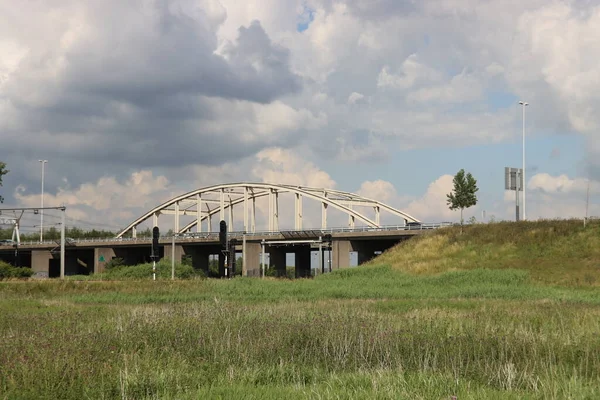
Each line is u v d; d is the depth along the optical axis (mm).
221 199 132125
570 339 18500
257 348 17250
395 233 84438
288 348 17703
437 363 15969
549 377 13719
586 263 58281
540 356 16500
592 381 13789
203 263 118750
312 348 17719
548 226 69188
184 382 13656
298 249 113875
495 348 17250
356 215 112125
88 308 33844
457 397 11875
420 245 75062
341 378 13984
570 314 26625
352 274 66938
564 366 15477
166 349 17281
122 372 13922
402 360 16391
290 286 54156
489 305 33531
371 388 12703
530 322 23453
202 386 13312
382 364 15750
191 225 150500
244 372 14656
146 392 13055
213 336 19141
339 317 23031
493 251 66812
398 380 13172
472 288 48812
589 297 41656
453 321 22828
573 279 53156
